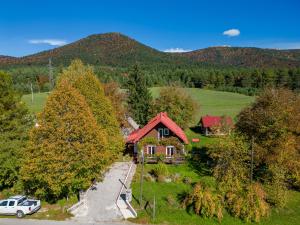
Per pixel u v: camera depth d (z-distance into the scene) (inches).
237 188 1412.4
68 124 1327.5
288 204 1502.2
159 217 1291.8
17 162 1422.2
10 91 1523.1
